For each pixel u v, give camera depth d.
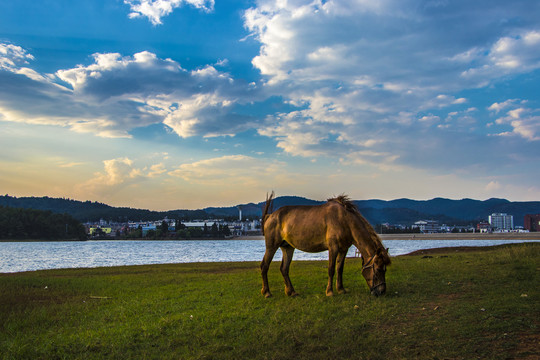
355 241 8.55
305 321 6.73
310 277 12.31
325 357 5.25
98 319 8.38
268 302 8.63
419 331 5.85
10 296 12.12
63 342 6.71
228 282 12.60
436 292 8.30
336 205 8.78
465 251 25.02
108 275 19.12
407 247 96.25
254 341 6.03
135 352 6.05
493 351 4.91
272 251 9.45
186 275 17.08
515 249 15.92
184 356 5.68
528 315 6.08
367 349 5.38
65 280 16.12
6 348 6.46
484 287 8.41
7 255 76.69
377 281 8.05
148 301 9.91
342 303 7.72
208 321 7.35
